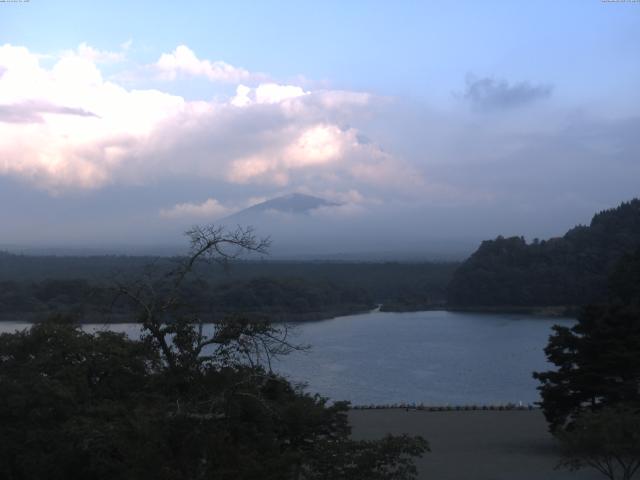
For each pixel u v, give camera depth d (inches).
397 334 4574.3
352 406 2107.5
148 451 587.2
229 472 578.9
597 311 1441.9
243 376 730.2
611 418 951.0
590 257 5851.4
